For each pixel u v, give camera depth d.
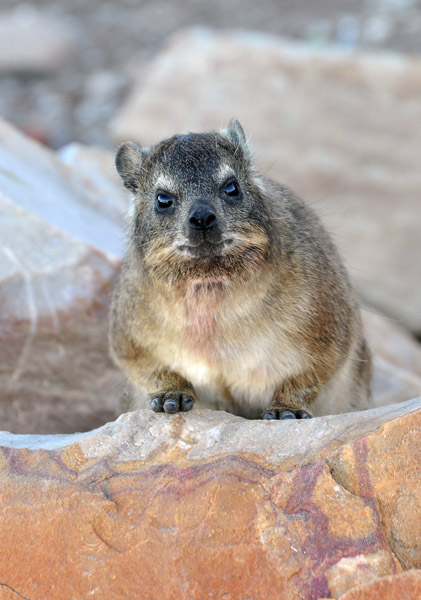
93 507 7.13
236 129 9.22
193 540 6.77
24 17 32.81
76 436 8.27
